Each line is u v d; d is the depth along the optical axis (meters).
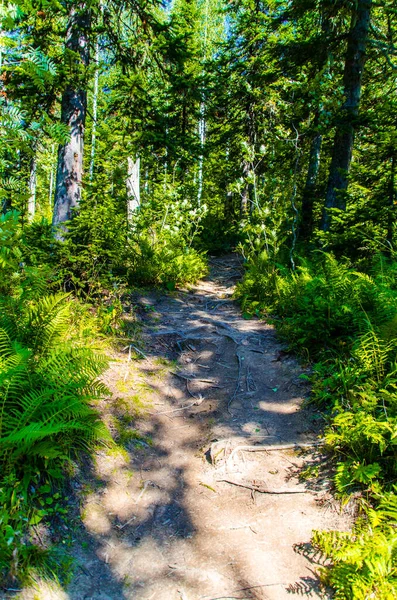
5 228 3.56
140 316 6.46
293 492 3.21
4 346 3.25
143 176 15.23
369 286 5.06
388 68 10.20
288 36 11.84
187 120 13.96
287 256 9.06
